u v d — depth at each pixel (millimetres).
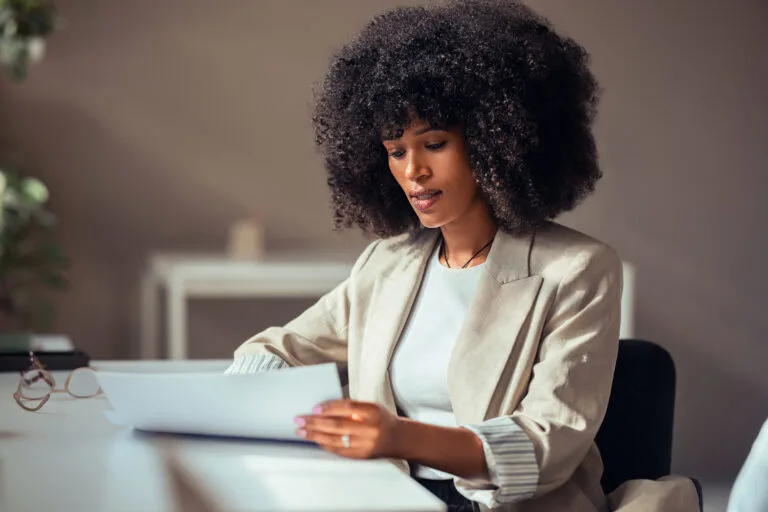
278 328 1782
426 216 1593
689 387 4910
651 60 4816
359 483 1097
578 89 1691
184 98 4531
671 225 4863
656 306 4875
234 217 4594
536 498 1458
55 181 4438
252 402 1257
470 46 1587
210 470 1163
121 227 4504
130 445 1304
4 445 1300
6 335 2344
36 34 3822
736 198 4902
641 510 1453
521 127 1562
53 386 1655
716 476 4633
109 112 4477
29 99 4395
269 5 4574
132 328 4523
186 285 3764
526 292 1543
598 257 1550
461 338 1540
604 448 1661
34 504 1013
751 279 4926
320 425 1226
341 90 1743
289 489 1070
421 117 1555
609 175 4816
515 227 1594
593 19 4777
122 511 987
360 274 1771
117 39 4465
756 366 4945
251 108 4582
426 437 1275
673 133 4848
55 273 4375
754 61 4887
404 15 1717
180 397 1294
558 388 1423
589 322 1500
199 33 4531
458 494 1548
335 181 1837
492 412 1492
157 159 4523
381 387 1627
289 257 4258
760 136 4910
